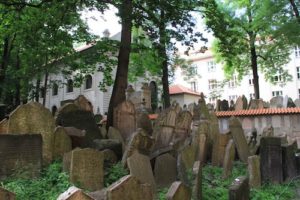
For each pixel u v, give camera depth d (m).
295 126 20.55
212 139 14.18
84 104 16.20
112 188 6.45
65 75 23.88
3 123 10.22
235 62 31.69
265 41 29.83
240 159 13.42
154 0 17.06
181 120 13.92
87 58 20.97
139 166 8.98
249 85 59.88
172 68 31.53
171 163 10.12
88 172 8.47
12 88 24.84
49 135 10.29
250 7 28.23
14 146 8.84
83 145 11.34
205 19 21.77
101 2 18.00
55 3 17.84
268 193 10.26
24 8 19.02
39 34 19.45
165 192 9.09
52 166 9.29
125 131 15.05
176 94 53.06
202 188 9.95
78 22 21.75
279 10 24.23
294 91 57.47
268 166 11.48
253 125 21.52
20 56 25.83
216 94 52.56
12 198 5.49
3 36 22.12
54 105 47.47
